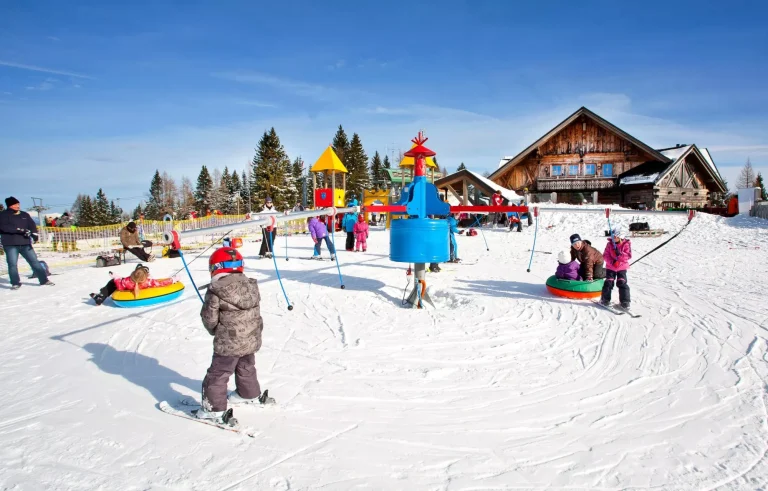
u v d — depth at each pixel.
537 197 34.38
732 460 3.22
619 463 3.19
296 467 3.11
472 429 3.67
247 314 3.75
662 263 12.48
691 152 31.03
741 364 4.96
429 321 6.86
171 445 3.40
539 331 6.32
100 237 23.09
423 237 7.34
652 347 5.56
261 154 58.38
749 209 24.66
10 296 9.16
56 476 3.01
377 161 86.81
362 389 4.45
